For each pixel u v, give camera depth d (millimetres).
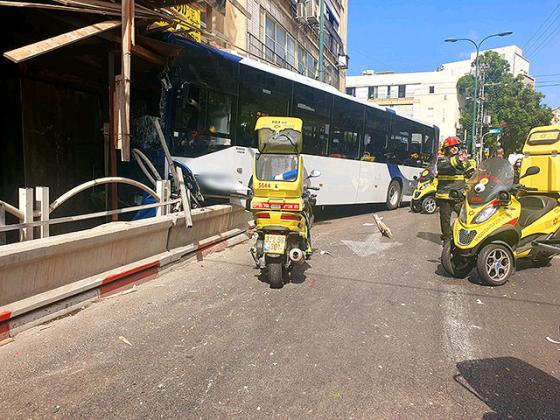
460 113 63938
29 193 4875
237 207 9203
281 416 3139
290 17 23703
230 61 9297
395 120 15906
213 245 8180
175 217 6938
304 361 3969
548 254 7094
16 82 8398
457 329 4762
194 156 8586
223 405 3270
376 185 14875
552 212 7031
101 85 9680
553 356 4180
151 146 8453
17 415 3127
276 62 21859
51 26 7371
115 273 5621
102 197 9289
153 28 8078
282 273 6223
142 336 4457
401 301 5637
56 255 4762
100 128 10125
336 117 12734
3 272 4227
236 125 9430
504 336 4617
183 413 3168
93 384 3545
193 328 4680
